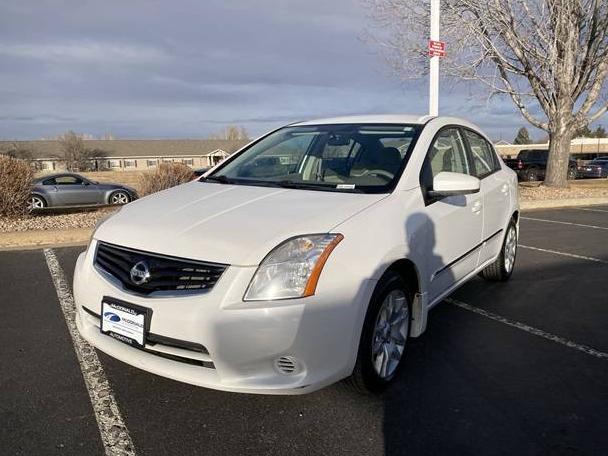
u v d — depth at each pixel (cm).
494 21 1232
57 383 332
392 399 317
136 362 282
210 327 257
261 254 266
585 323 445
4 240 715
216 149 7412
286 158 416
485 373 352
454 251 397
